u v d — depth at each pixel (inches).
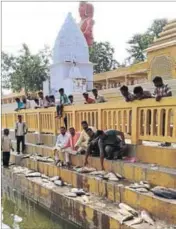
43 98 545.3
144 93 298.2
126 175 276.4
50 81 876.6
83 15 1112.8
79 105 398.3
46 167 389.1
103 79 1091.9
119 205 239.0
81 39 857.5
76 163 352.5
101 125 351.3
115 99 634.8
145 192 228.8
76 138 363.6
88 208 244.7
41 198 332.5
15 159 493.4
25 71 1140.5
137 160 291.1
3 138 466.0
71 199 270.7
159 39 797.2
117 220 211.3
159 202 208.1
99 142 309.7
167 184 233.3
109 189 261.1
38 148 473.1
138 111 294.8
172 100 256.2
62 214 285.9
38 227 284.4
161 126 271.6
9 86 1206.3
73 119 413.1
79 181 307.7
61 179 346.9
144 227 198.1
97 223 233.1
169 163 257.4
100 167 313.0
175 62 743.1
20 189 392.2
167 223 201.8
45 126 501.7
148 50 821.2
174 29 759.1
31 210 352.2
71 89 792.3
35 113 535.5
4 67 1188.5
